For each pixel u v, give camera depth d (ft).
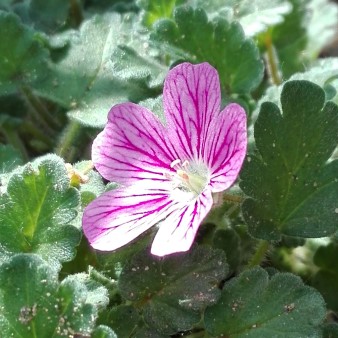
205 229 0.21
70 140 0.23
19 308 0.16
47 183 0.18
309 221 0.18
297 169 0.18
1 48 0.24
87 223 0.18
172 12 0.24
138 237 0.19
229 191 0.20
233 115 0.16
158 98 0.21
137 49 0.23
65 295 0.16
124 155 0.19
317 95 0.18
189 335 0.19
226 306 0.18
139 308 0.18
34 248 0.18
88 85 0.24
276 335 0.17
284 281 0.18
